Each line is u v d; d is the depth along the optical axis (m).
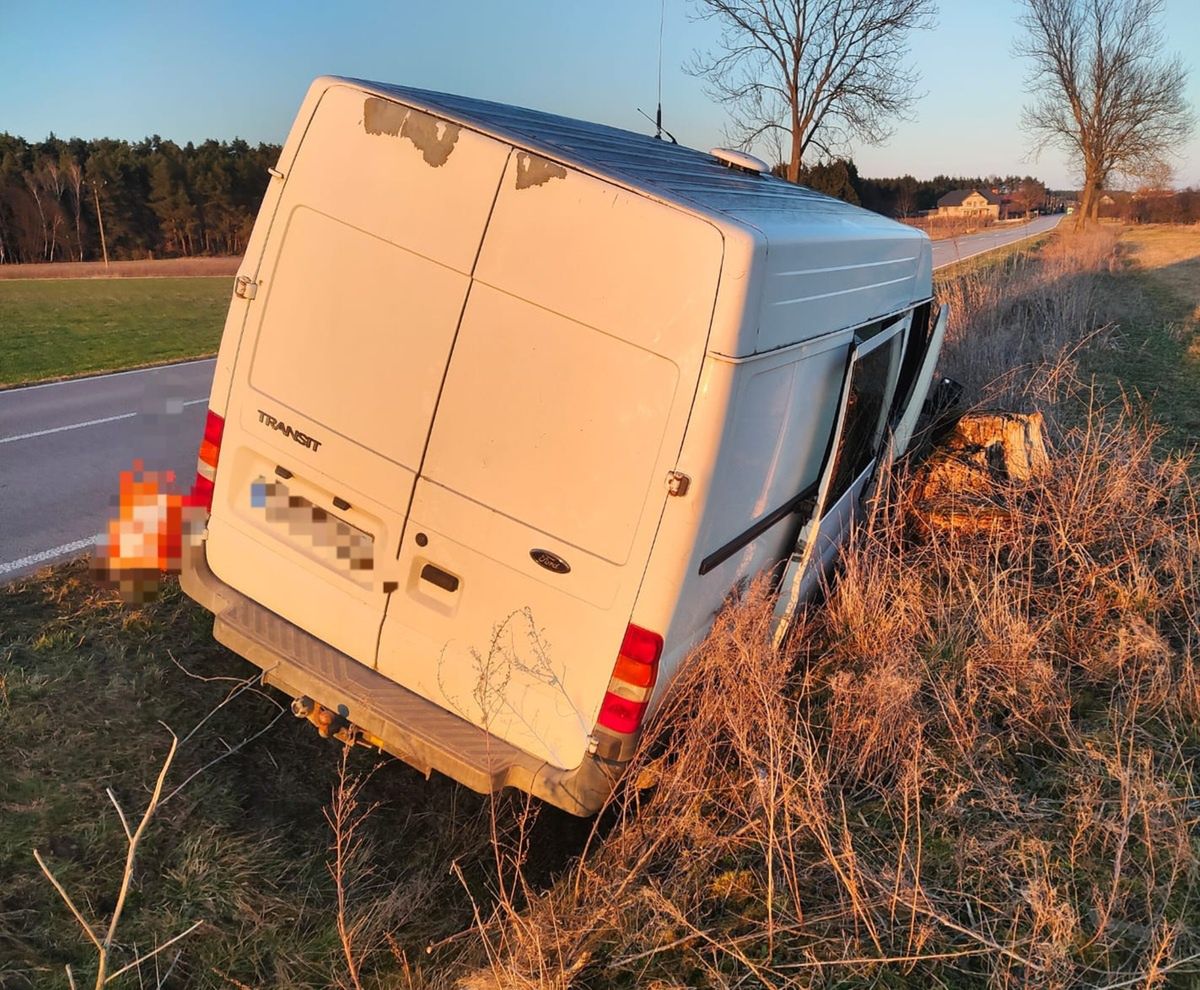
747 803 3.42
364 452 3.27
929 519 5.65
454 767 3.11
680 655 3.17
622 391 2.88
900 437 6.12
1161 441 9.02
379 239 3.15
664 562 2.91
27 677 4.03
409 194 3.08
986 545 5.43
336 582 3.44
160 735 3.86
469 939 3.09
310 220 3.28
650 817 3.31
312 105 3.24
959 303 12.05
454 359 3.07
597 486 2.95
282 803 3.64
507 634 3.15
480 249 2.99
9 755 3.51
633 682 3.00
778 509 3.83
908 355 6.78
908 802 3.69
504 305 2.98
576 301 2.89
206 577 3.76
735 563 3.43
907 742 3.88
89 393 10.41
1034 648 4.60
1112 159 42.09
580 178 2.85
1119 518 5.77
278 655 3.43
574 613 3.04
